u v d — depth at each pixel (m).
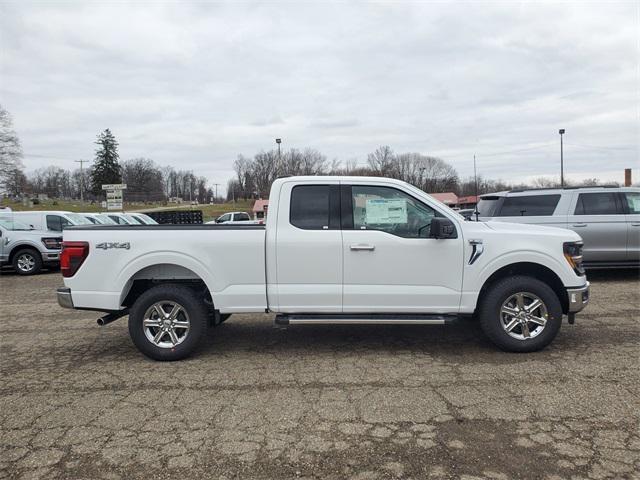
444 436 3.49
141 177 116.31
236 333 6.43
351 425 3.69
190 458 3.26
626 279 10.23
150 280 5.66
